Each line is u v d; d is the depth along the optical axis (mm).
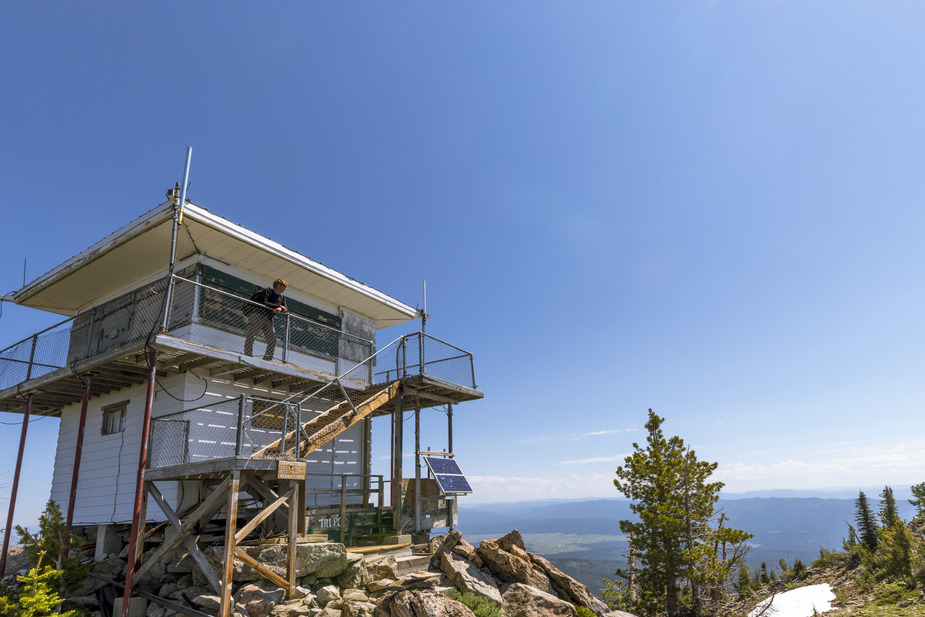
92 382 13922
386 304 18578
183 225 12688
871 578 36469
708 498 22203
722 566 20484
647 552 22453
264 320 13672
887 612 26703
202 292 13930
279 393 15688
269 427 15203
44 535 11297
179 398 13141
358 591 10891
